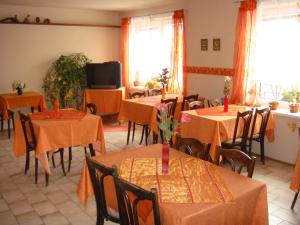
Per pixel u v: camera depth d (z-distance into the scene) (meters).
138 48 7.14
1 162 4.35
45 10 6.62
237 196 1.80
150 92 6.01
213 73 5.37
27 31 6.40
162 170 2.13
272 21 4.43
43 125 3.50
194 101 4.86
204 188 1.88
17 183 3.66
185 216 1.58
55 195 3.36
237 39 4.80
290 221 2.86
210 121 3.72
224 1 5.00
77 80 6.76
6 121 6.26
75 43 7.07
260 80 4.71
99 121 3.88
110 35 7.57
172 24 5.95
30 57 6.52
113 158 2.42
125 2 5.92
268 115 4.09
